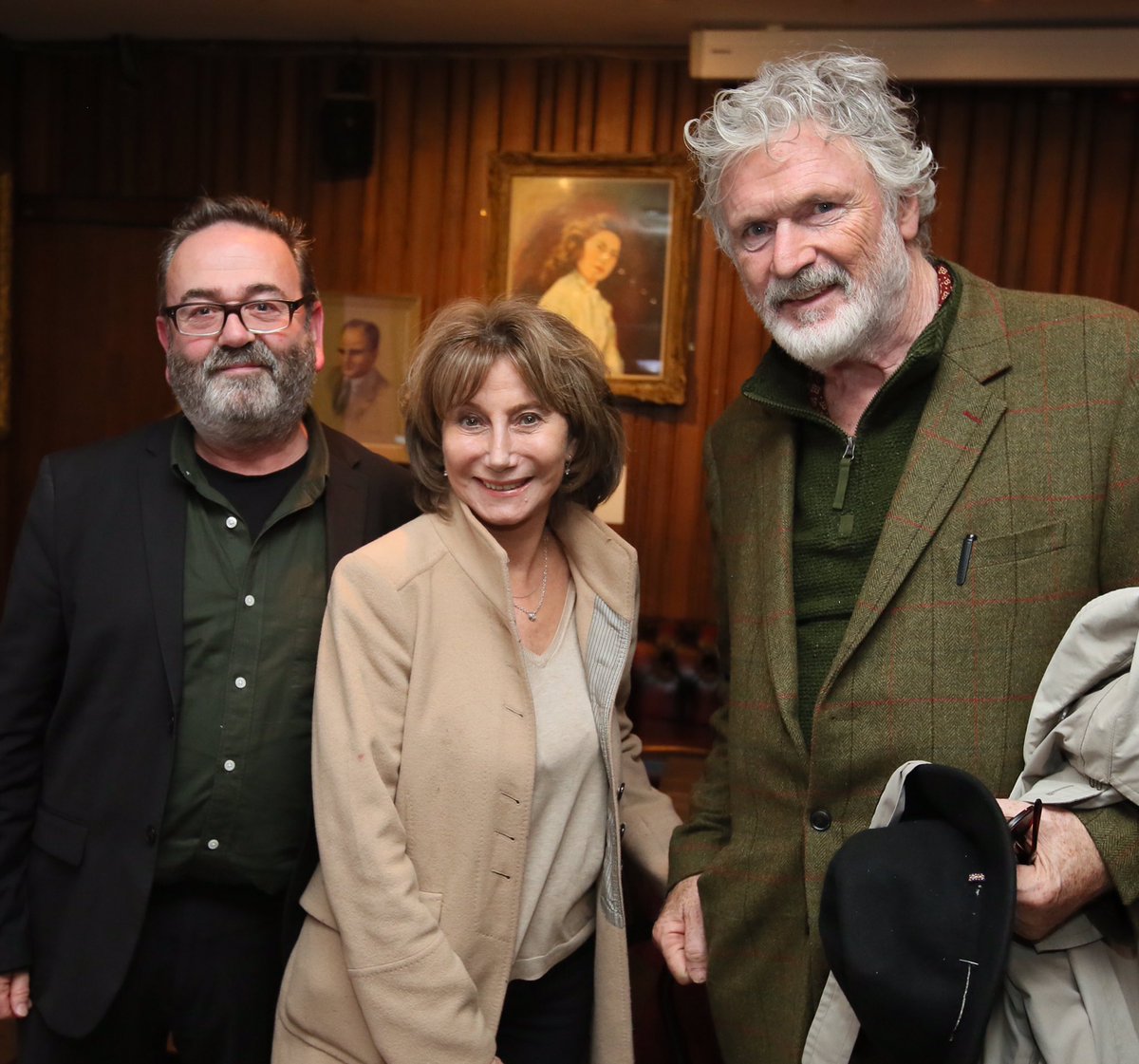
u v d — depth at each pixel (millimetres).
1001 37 3834
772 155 1394
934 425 1420
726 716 1767
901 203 1465
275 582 1683
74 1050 1658
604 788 1584
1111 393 1354
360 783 1378
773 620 1515
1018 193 4133
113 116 4527
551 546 1653
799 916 1485
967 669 1368
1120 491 1320
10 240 4539
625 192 4293
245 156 4496
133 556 1643
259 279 1648
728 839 1673
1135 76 3785
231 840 1643
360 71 4367
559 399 1459
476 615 1467
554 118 4359
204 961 1680
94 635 1615
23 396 4641
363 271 4484
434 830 1424
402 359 4445
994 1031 1240
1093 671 1203
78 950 1608
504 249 4359
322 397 4469
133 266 4566
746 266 1484
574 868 1556
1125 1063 1194
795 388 1565
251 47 4430
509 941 1450
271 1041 1717
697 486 4395
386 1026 1346
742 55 3920
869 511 1481
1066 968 1224
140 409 4621
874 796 1419
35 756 1703
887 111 1421
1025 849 1149
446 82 4391
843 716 1425
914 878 1173
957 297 1500
